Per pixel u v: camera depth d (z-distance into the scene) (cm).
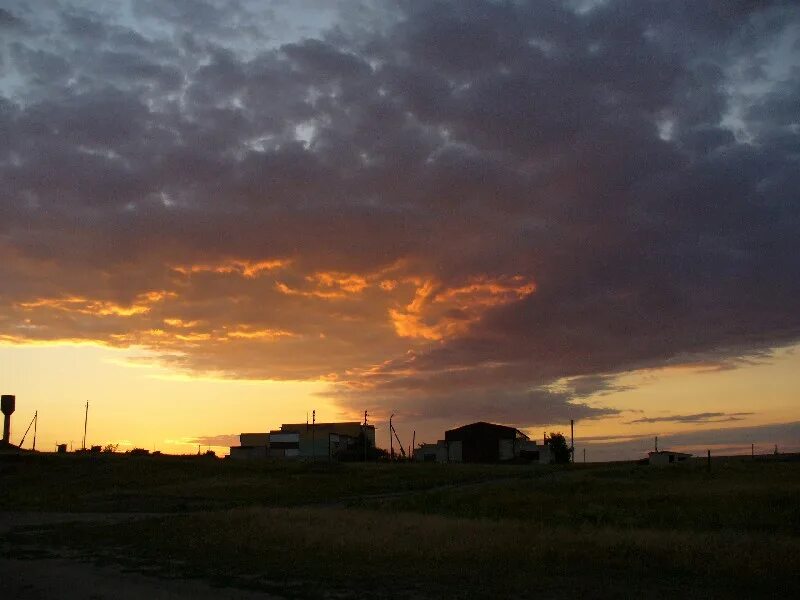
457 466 8262
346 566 1866
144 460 8019
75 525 3378
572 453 12219
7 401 10275
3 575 1808
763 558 1817
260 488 6022
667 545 2038
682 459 10419
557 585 1582
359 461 10500
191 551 2195
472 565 1861
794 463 7962
